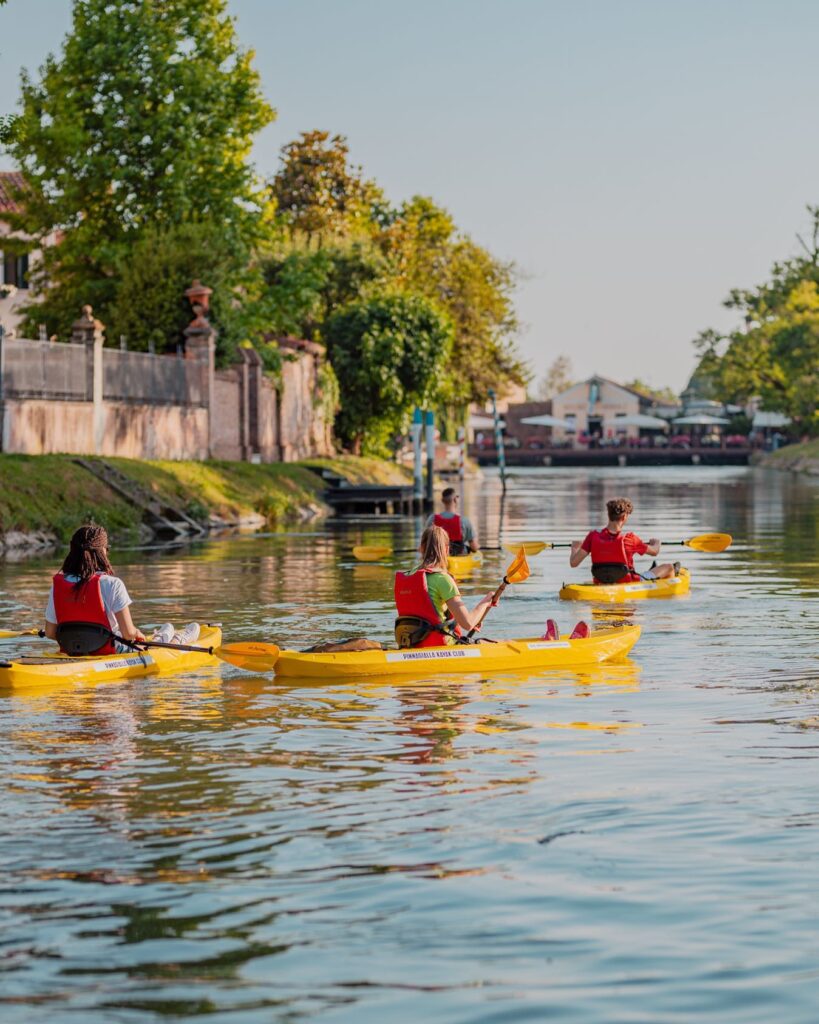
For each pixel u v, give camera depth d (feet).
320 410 195.00
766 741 31.78
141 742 32.17
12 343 108.99
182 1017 17.17
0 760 30.32
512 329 281.54
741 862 22.79
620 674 41.37
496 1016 17.15
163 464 125.49
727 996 17.66
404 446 251.60
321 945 19.39
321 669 40.78
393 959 18.90
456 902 21.02
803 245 391.45
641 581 62.44
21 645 48.16
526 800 26.66
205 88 152.46
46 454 109.09
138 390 130.11
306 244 221.66
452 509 76.74
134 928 20.04
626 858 23.06
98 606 40.91
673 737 32.30
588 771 28.96
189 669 42.78
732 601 60.08
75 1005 17.52
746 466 400.47
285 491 142.51
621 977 18.26
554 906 20.81
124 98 153.38
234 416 158.20
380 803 26.58
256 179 158.51
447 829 24.80
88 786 28.04
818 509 147.74
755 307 397.19
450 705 36.55
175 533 108.68
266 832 24.70
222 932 19.89
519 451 413.39
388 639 49.49
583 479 270.05
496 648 42.34
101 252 149.07
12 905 20.99
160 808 26.35
